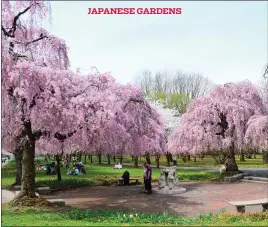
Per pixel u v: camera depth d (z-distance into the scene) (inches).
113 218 476.7
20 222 418.3
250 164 1825.8
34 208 546.3
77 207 624.7
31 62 560.4
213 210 605.3
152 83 2472.9
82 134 604.7
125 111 744.3
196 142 1147.9
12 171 1387.8
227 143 1109.1
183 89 2438.5
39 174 1253.1
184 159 2132.1
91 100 581.6
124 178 990.4
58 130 592.7
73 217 478.3
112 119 608.1
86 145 673.0
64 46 668.1
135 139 858.1
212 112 1139.9
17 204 567.2
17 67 529.3
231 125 1113.4
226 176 1097.4
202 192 836.6
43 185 901.8
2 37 551.5
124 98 738.2
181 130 1191.6
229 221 451.5
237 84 1170.0
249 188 904.3
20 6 597.0
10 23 595.2
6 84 538.0
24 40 633.6
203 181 1075.3
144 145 929.5
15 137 621.3
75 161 1441.9
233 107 1109.7
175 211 597.9
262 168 1552.7
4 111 546.0
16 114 547.5
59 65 661.3
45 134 614.5
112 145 738.2
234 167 1154.7
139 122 769.6
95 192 844.6
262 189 881.5
